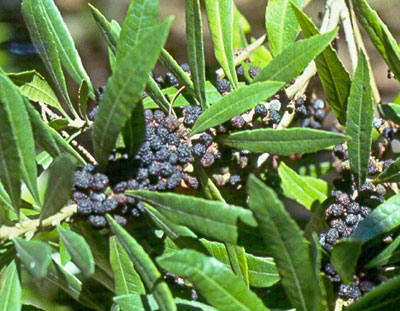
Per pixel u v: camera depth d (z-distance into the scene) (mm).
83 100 545
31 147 475
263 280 510
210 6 553
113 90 450
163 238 532
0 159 464
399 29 1213
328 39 492
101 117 462
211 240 512
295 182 561
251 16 1229
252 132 498
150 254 532
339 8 623
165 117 520
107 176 487
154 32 430
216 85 584
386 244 504
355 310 464
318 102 693
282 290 523
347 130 519
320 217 515
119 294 493
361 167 523
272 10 584
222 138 513
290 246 434
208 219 450
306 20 522
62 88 549
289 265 440
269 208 426
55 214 479
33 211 556
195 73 523
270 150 494
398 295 458
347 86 533
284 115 597
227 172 545
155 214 484
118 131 463
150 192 467
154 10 479
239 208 445
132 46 481
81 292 515
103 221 485
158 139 503
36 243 437
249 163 558
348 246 447
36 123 482
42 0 547
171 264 436
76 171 491
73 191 485
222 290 442
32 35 539
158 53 434
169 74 584
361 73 504
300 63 500
